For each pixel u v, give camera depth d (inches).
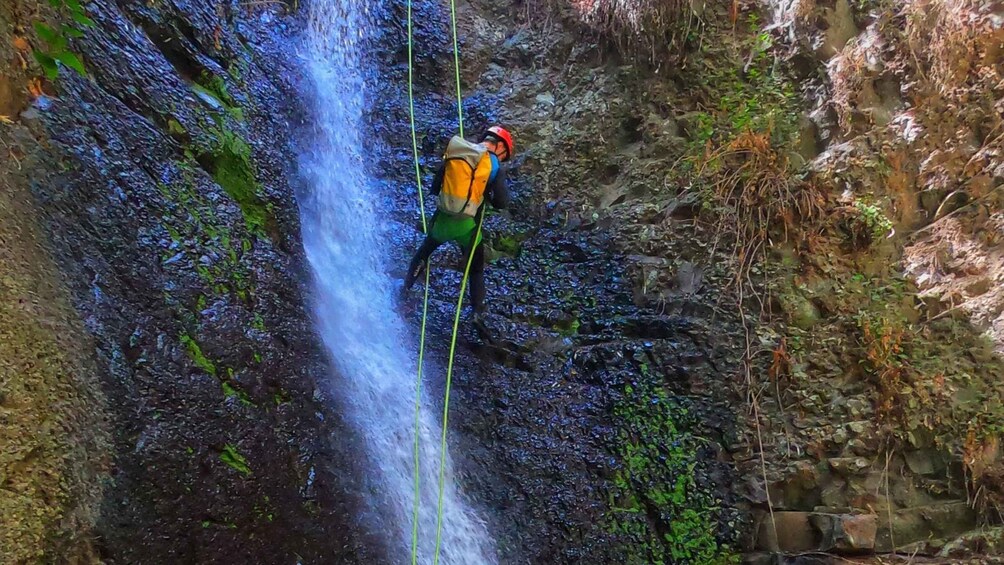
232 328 141.0
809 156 233.1
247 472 126.6
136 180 137.2
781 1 250.4
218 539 115.8
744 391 191.5
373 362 185.0
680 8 251.1
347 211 222.4
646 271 219.1
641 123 251.4
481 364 202.2
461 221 180.1
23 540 88.4
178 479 113.4
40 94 124.3
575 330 215.3
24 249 107.4
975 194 209.0
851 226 211.6
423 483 169.3
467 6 290.7
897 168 219.6
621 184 243.3
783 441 182.5
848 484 173.8
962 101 218.1
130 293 123.1
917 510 168.2
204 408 124.5
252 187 175.6
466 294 217.3
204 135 164.6
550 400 196.4
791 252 212.8
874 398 183.0
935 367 183.9
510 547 167.3
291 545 128.4
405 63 273.0
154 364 119.9
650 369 199.5
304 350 159.2
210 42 191.9
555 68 273.4
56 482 95.3
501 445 185.5
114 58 148.7
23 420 94.7
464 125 260.7
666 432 188.9
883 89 230.7
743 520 174.4
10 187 110.4
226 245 153.1
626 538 173.0
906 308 198.4
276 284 162.4
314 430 147.7
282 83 218.4
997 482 165.5
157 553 105.4
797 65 243.3
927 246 207.9
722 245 217.0
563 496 177.6
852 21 243.1
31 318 102.3
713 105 247.9
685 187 230.7
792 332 198.5
